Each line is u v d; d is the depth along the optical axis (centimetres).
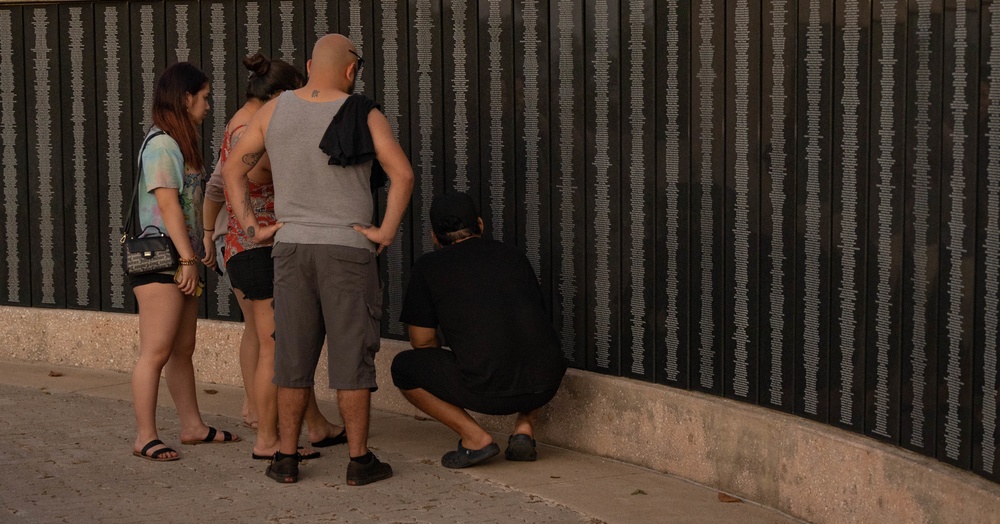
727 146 534
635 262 582
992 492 402
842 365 484
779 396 518
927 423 443
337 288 516
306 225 516
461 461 561
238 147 528
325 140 509
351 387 521
